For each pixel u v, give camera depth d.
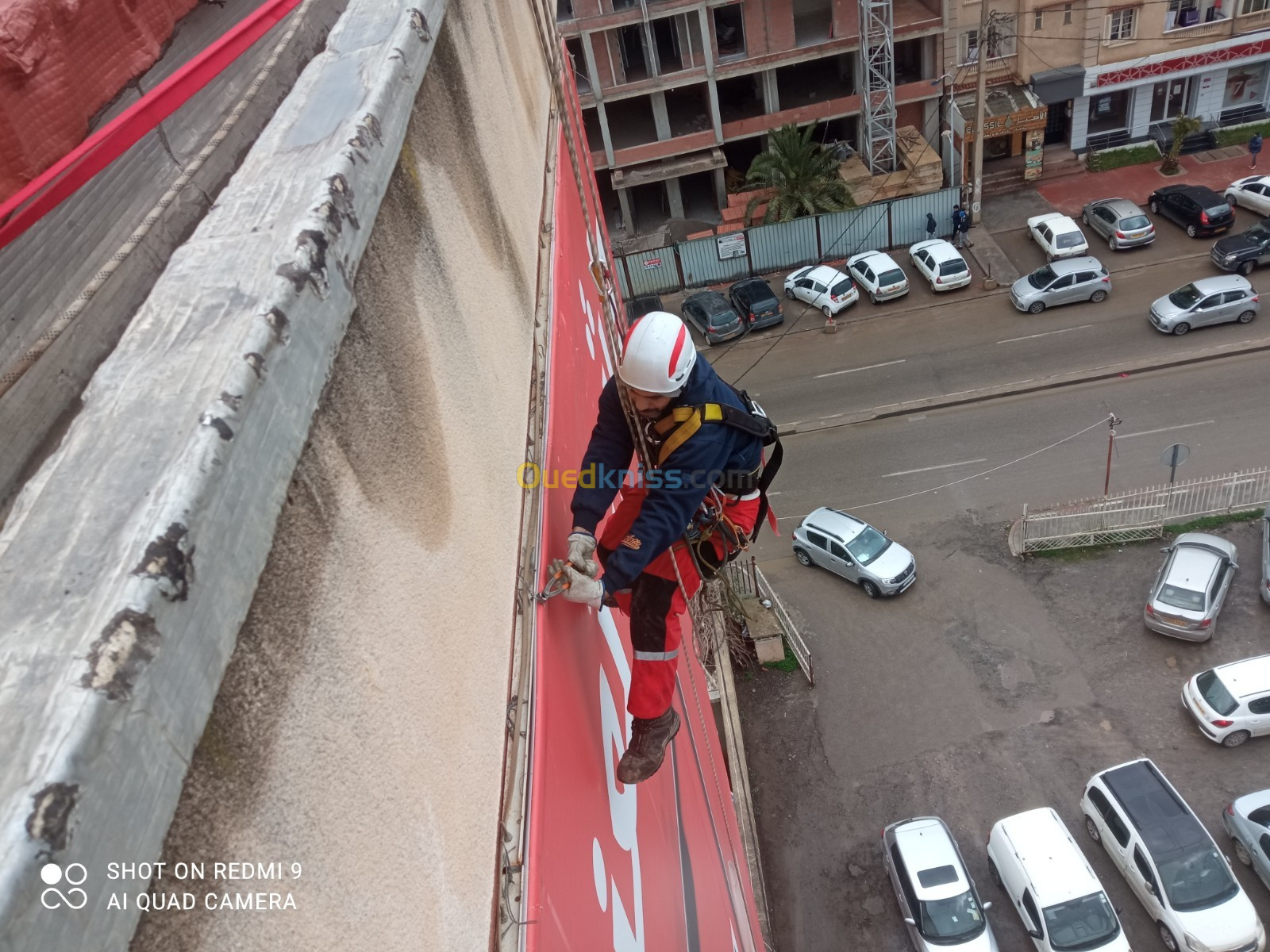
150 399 1.10
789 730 15.56
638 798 3.45
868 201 28.22
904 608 17.14
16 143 1.70
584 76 27.88
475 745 1.83
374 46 2.18
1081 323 23.05
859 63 27.81
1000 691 15.54
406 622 1.58
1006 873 12.52
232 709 1.02
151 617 0.86
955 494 19.19
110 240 1.90
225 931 0.93
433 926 1.42
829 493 19.98
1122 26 27.34
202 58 1.49
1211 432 19.14
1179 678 15.22
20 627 0.85
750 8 26.28
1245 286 21.44
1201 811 13.53
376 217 1.85
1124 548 17.36
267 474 1.16
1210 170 27.84
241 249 1.39
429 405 1.98
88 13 1.94
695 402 2.53
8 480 1.35
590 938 2.18
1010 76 28.44
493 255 3.15
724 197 30.23
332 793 1.20
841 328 24.91
